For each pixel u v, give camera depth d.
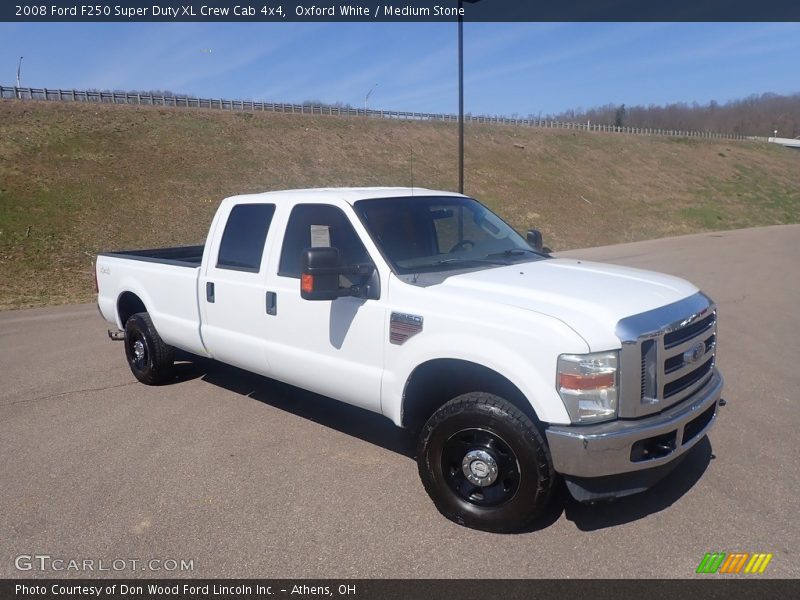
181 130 39.66
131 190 29.58
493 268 4.19
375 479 4.18
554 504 3.81
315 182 37.88
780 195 55.59
